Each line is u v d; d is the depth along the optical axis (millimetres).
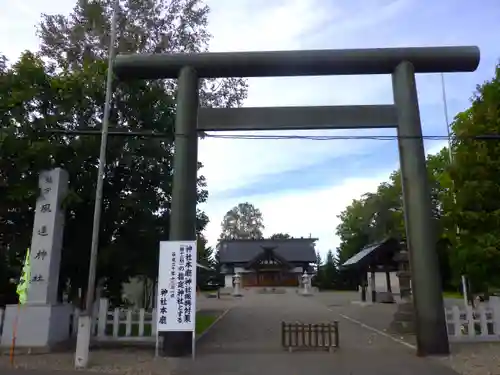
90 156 14453
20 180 13680
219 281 59625
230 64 12531
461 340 13055
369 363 10172
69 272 15195
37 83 14453
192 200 11945
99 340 13133
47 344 11734
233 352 11664
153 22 20750
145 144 15188
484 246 13719
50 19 19828
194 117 12438
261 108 12484
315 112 12391
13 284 15547
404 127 12148
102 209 14633
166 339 11211
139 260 15016
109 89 12211
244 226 85938
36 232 12578
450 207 15250
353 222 57562
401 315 16016
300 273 60219
